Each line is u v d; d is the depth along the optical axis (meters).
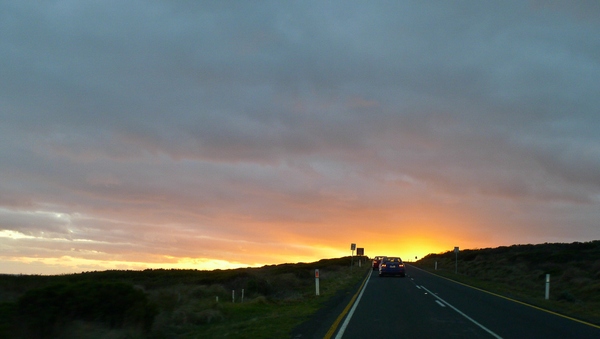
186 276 42.28
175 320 14.95
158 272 47.53
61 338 10.52
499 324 13.96
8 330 9.89
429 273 48.62
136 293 12.72
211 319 15.77
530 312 17.05
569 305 19.66
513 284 33.84
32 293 10.99
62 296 11.36
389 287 28.92
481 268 50.38
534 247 64.06
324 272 46.81
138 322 12.34
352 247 54.22
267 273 40.94
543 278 34.56
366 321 14.28
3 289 17.25
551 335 12.12
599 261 36.75
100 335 10.89
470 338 11.58
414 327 13.17
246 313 17.66
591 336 12.04
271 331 12.33
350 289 27.36
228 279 35.78
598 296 23.56
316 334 11.94
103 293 12.02
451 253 88.12
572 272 32.69
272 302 20.83
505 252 63.91
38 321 10.45
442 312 16.70
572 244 60.56
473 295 23.73
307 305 18.94
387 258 42.88
